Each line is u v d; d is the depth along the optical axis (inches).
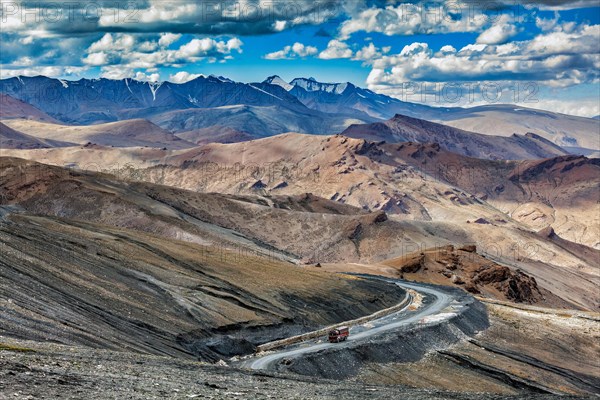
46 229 5196.9
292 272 6530.5
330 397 1925.4
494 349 5049.2
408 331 4744.1
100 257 4749.0
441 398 2225.6
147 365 2081.7
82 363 1830.7
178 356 3260.3
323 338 4554.6
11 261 3644.2
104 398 1382.9
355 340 4424.2
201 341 3777.1
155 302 4183.1
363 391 2224.4
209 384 1800.0
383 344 4298.7
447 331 5152.6
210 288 4960.6
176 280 4936.0
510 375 4347.9
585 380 4756.4
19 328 2427.4
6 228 4466.0
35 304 2952.8
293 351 4008.4
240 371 2415.1
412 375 3973.9
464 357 4515.3
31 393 1311.5
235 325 4350.4
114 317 3479.3
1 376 1407.5
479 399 2331.4
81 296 3597.4
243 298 5083.7
